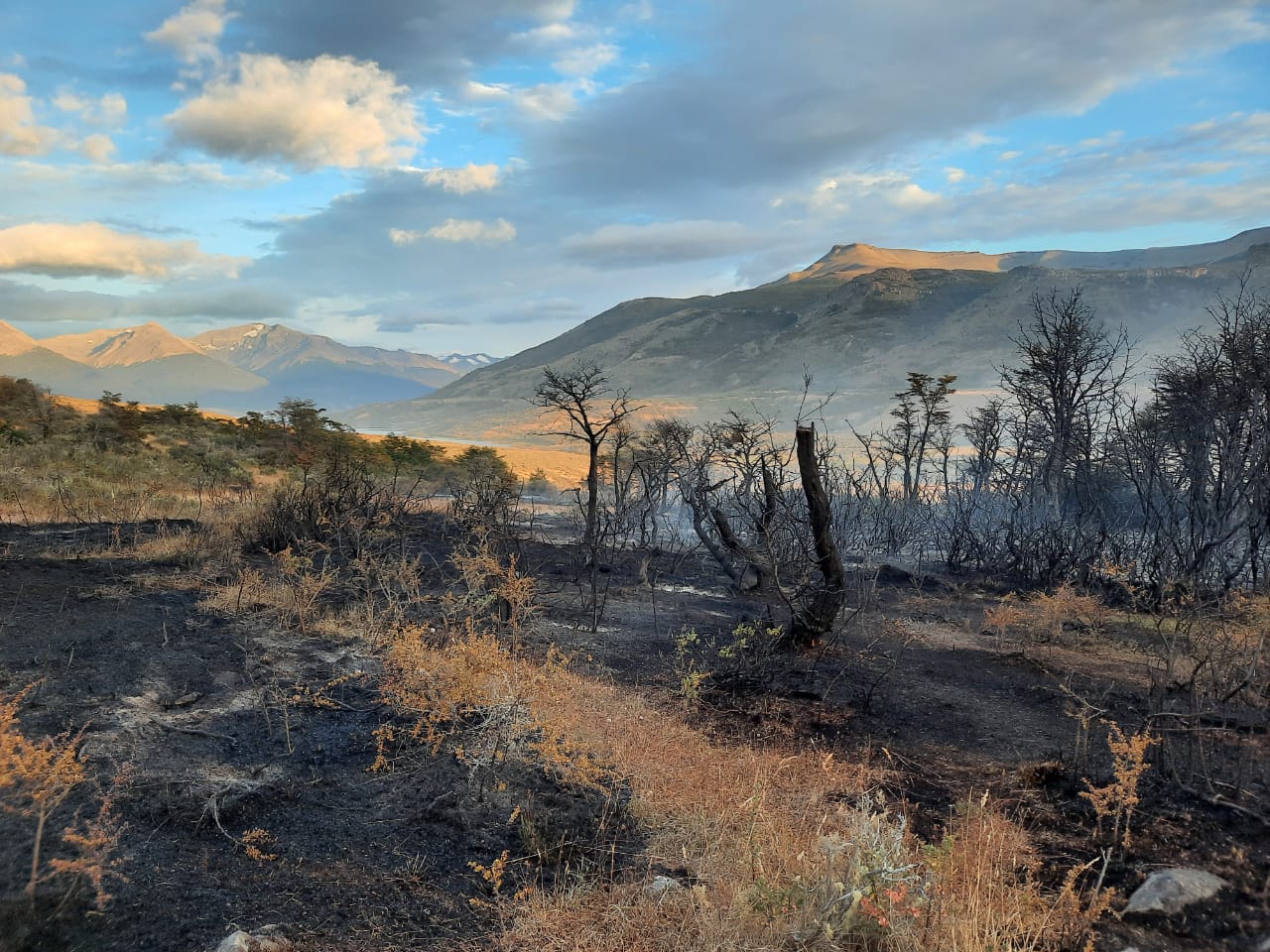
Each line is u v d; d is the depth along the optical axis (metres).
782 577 9.04
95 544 9.18
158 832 3.31
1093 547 11.42
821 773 4.56
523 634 7.08
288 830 3.50
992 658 7.52
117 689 4.77
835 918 2.92
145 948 2.61
